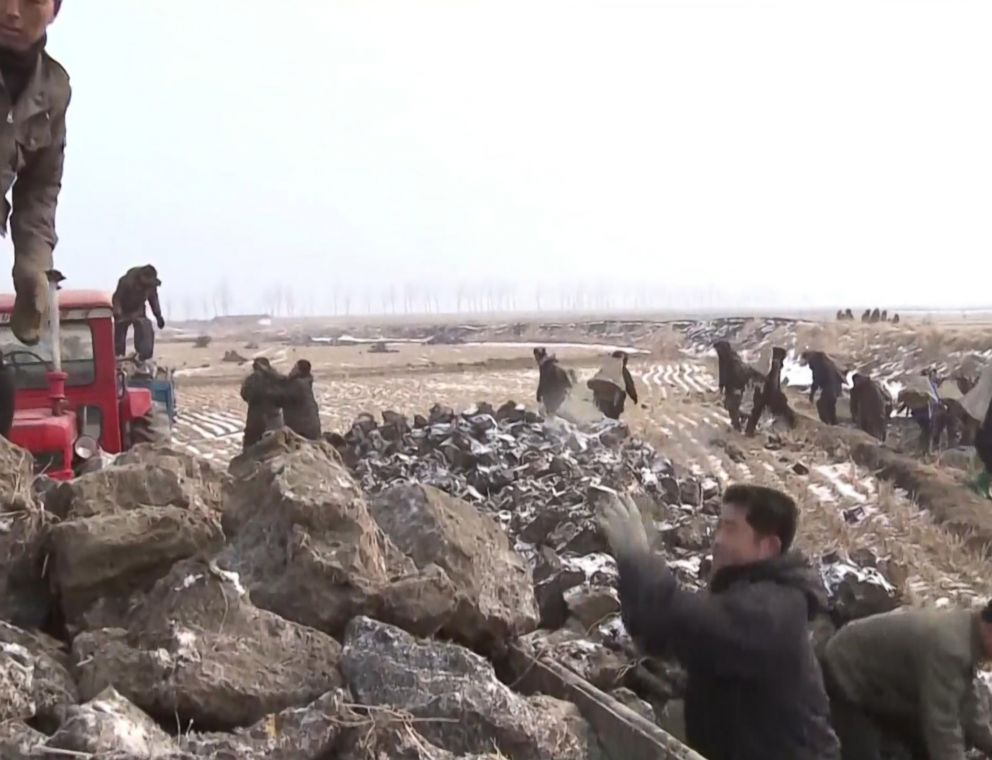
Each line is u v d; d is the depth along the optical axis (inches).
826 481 639.1
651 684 220.7
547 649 206.5
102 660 153.4
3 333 417.4
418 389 1515.7
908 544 452.1
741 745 163.0
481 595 195.2
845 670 192.7
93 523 172.4
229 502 200.2
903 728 193.5
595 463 456.8
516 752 152.6
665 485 458.0
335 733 142.1
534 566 279.3
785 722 163.0
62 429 358.3
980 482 568.1
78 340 442.6
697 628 161.5
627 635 231.6
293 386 558.3
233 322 7012.8
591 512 333.4
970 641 185.2
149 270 706.8
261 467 203.0
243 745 138.2
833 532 469.4
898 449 781.9
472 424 562.3
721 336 2694.4
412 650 162.2
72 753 127.2
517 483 423.2
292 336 4387.3
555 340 3735.2
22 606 179.6
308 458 200.1
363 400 1322.6
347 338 4180.6
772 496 170.9
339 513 186.5
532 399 1322.6
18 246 208.7
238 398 1374.3
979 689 209.2
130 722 135.8
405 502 209.3
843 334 2030.0
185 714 150.8
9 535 182.2
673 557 337.1
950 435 796.0
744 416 1010.1
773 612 161.9
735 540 171.0
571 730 163.9
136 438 501.7
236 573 179.6
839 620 246.7
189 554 175.6
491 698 154.9
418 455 505.7
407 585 181.2
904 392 799.7
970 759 200.2
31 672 147.1
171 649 155.2
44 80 200.2
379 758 140.6
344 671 160.7
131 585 173.2
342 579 179.0
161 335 4793.3
